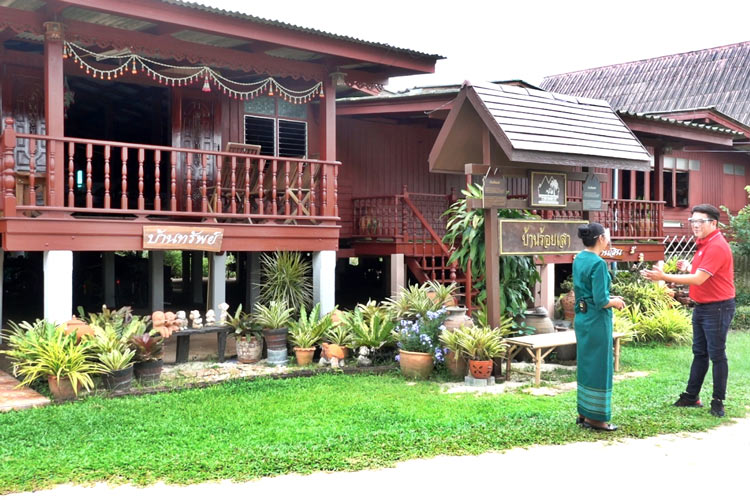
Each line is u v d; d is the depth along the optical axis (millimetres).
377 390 7730
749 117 20031
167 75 11234
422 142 15297
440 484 4762
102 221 8461
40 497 4512
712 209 6945
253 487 4676
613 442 5805
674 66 24078
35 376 7164
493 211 8516
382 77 11562
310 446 5520
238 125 12289
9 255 15047
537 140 8148
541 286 13734
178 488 4660
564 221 9164
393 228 14109
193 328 9188
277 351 9242
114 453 5316
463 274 12695
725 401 7230
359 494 4555
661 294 13070
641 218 15789
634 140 9453
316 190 10961
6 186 7957
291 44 9531
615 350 9242
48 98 8250
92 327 7828
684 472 5066
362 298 16547
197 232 9172
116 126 13883
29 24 8281
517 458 5363
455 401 7168
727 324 6793
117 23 8898
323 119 10812
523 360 9953
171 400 7113
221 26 8898
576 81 26016
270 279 10656
